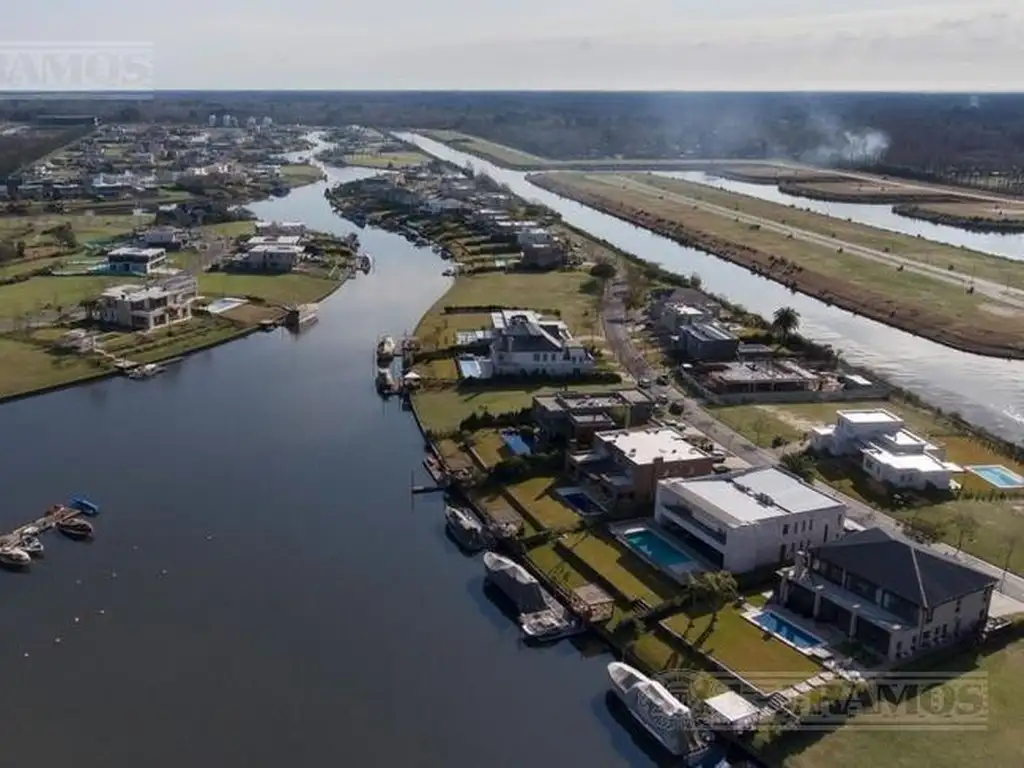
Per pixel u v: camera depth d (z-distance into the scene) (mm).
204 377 166000
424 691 83625
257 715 79875
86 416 145750
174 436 138125
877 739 74812
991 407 153875
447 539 110125
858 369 169125
